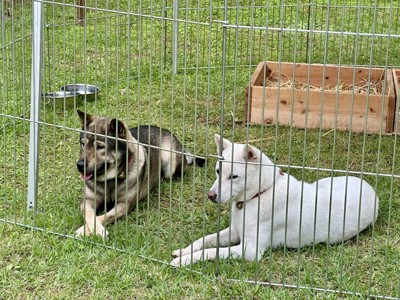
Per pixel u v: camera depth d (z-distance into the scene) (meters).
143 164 2.98
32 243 2.57
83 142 2.82
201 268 2.38
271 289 2.30
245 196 2.40
